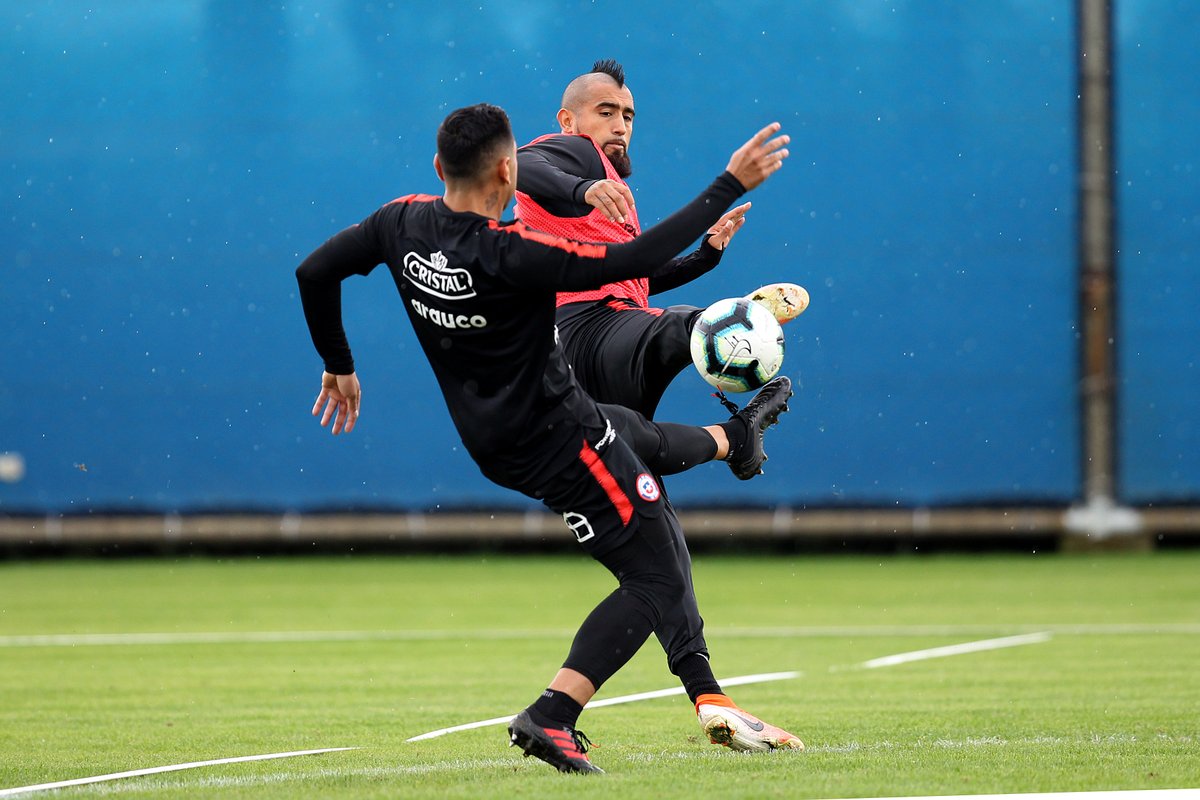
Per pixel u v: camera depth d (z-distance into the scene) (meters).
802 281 41.75
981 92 42.00
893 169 41.84
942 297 42.06
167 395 42.84
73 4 42.53
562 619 30.95
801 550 47.28
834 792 10.16
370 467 43.03
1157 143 42.31
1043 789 10.38
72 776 12.94
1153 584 36.84
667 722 16.75
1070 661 22.83
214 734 16.16
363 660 24.25
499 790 10.42
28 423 42.84
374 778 11.59
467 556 47.94
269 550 47.69
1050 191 42.12
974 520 42.31
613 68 15.90
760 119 41.34
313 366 42.81
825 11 41.62
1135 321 42.38
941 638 26.61
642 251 11.33
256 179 42.41
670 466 13.12
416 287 11.88
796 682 20.59
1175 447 42.31
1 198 42.56
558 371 12.02
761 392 14.16
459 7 41.75
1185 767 11.52
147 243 42.56
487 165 11.58
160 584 39.59
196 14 42.41
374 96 42.06
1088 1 42.16
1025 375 42.22
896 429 42.28
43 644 26.86
